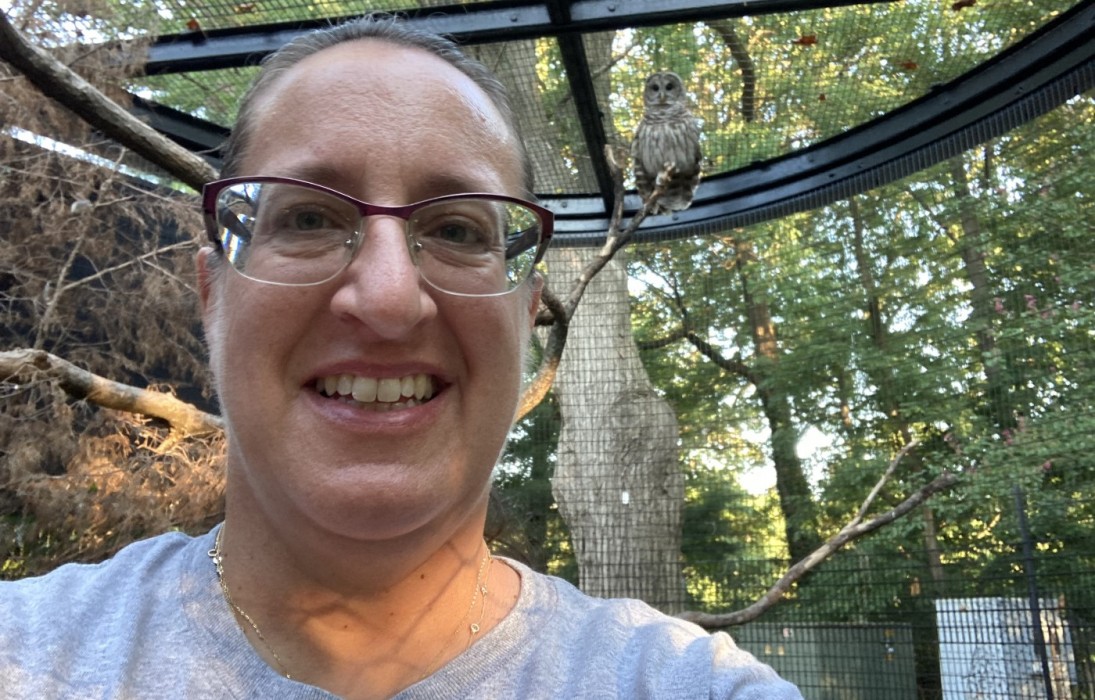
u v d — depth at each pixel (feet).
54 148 4.32
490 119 1.09
